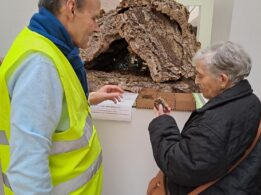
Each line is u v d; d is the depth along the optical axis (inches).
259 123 36.1
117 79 61.4
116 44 64.9
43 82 28.1
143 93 54.9
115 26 58.4
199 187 37.4
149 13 59.6
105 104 50.9
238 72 35.9
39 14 32.3
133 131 52.4
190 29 66.0
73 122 32.0
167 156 37.1
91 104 49.3
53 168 33.0
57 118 29.7
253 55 64.3
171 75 58.3
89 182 37.7
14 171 27.8
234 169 36.8
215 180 36.6
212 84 37.9
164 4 59.1
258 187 38.6
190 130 36.1
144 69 67.3
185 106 49.6
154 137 40.2
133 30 57.1
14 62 29.1
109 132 53.1
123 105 50.4
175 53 59.9
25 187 27.6
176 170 35.7
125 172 55.7
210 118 34.6
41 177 28.0
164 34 59.6
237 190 36.4
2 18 69.3
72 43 34.4
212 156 33.3
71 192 34.9
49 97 28.4
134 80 61.2
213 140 33.3
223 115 34.4
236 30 63.9
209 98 40.4
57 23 31.7
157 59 58.3
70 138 32.7
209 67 36.8
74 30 33.7
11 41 71.8
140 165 54.7
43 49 29.2
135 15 58.1
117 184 56.9
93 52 60.6
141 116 51.2
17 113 27.6
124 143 53.5
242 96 36.0
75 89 33.4
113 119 51.5
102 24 59.7
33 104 27.5
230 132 34.0
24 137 27.4
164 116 41.4
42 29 31.4
